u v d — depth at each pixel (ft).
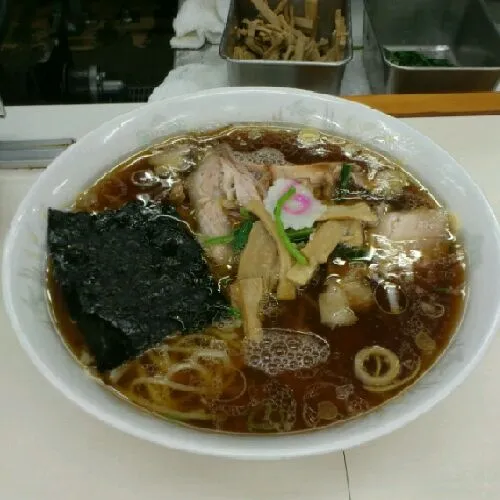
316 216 0.95
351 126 1.07
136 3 1.81
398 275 0.92
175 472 0.80
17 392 0.87
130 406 0.77
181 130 1.08
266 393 0.81
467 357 0.76
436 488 0.79
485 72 1.38
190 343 0.86
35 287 0.85
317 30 1.57
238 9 1.55
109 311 0.82
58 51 1.64
